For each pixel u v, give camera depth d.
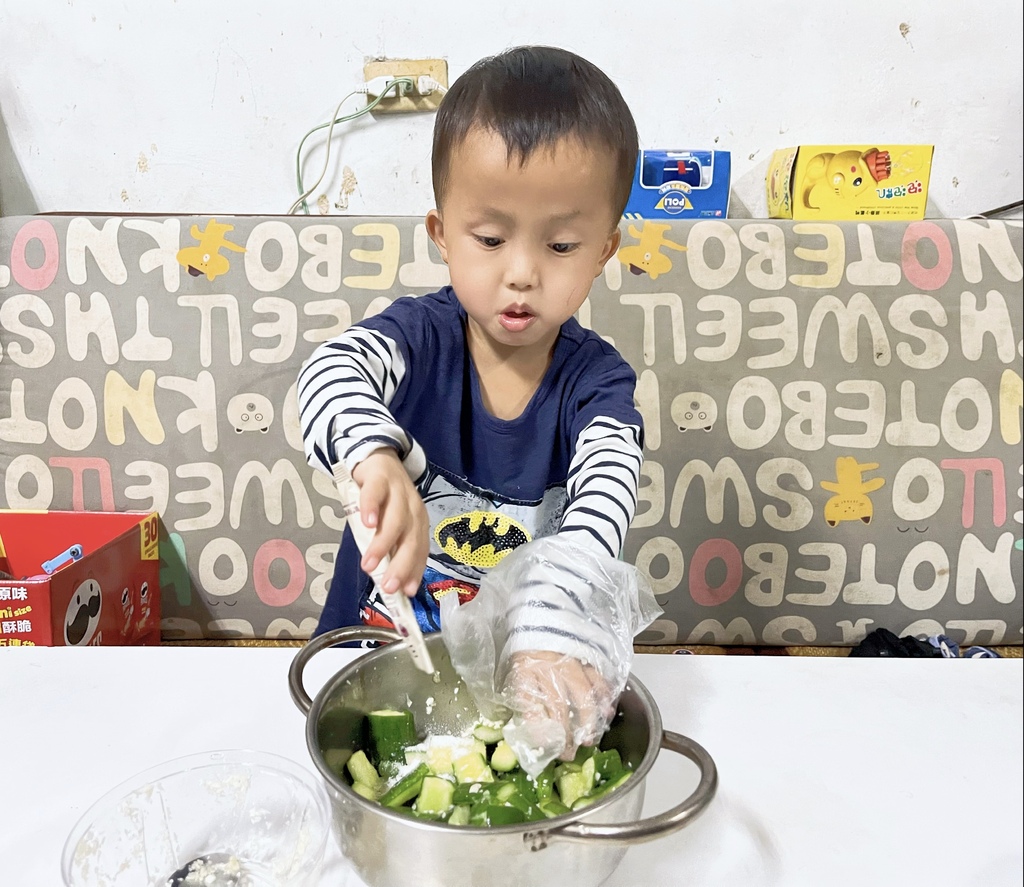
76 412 1.20
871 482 1.23
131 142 1.35
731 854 0.45
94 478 1.21
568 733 0.45
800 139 1.38
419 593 0.87
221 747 0.53
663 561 1.24
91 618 1.06
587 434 0.70
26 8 1.28
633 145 0.62
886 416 1.23
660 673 0.63
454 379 0.79
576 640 0.47
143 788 0.45
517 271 0.59
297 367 1.20
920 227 1.24
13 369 1.19
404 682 0.51
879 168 1.29
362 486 0.45
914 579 1.25
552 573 0.51
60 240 1.18
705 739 0.55
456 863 0.36
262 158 1.37
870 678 0.63
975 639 1.27
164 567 1.23
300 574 1.23
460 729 0.53
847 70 1.35
